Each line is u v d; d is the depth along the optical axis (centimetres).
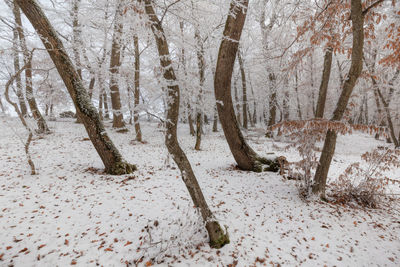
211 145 1135
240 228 345
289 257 282
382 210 442
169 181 545
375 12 538
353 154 1102
